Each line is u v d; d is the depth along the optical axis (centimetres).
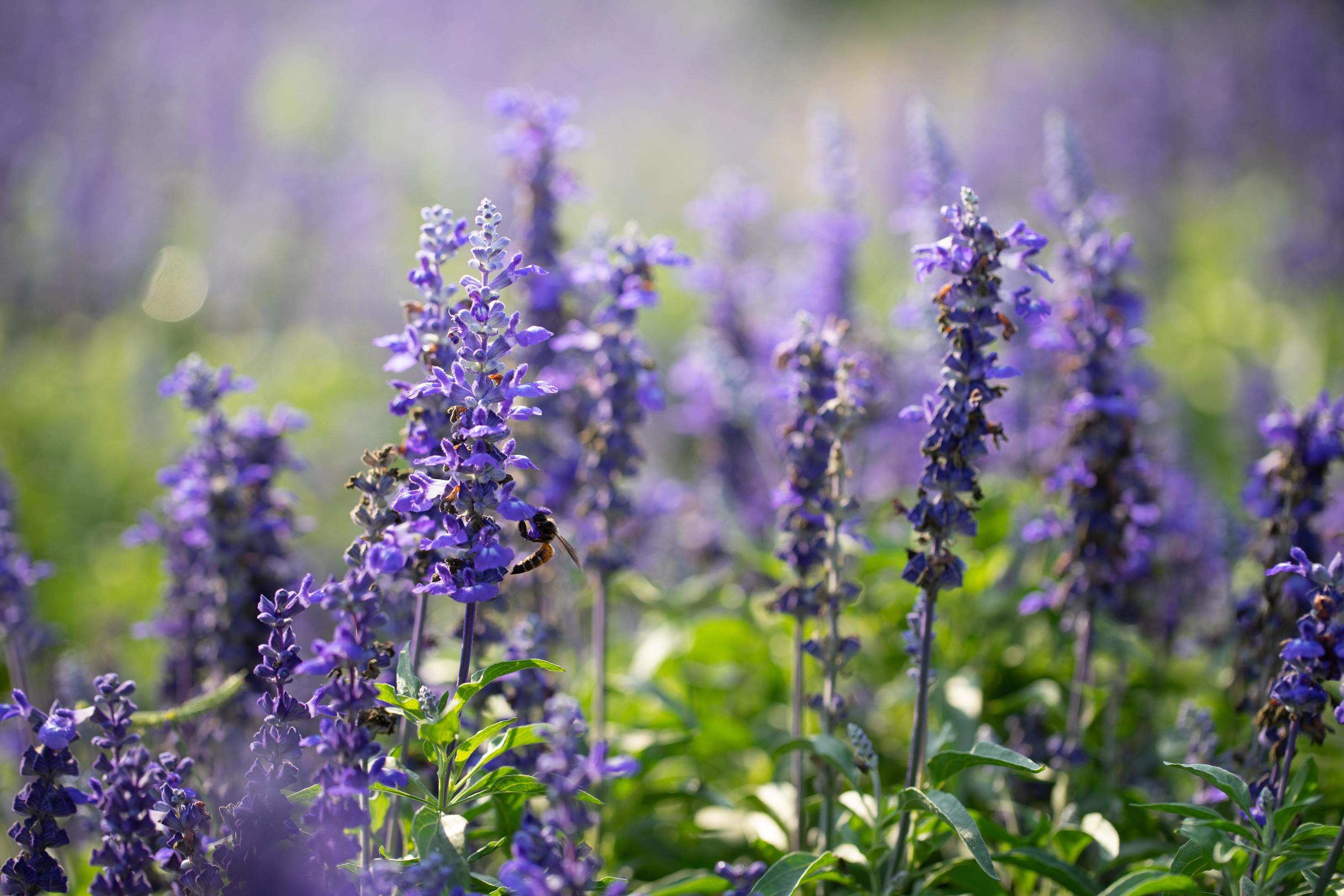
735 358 1104
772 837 695
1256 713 666
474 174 2173
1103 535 725
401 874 458
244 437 727
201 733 690
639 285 726
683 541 1169
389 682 616
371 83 2631
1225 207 2361
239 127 2238
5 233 1922
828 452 658
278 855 497
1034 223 2044
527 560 549
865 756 593
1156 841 670
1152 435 1141
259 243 1892
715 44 3641
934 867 617
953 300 543
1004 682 861
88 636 1145
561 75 3061
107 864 488
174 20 2680
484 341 483
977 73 3028
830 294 1084
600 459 738
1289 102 2534
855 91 3216
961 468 547
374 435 1502
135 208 1973
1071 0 3844
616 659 984
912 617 598
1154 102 2462
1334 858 507
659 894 600
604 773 420
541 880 417
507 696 629
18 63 2395
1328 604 526
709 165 2580
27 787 494
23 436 1548
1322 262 1900
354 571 477
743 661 937
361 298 1834
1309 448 677
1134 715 877
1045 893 669
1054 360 986
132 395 1542
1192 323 1966
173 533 808
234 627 705
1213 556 988
